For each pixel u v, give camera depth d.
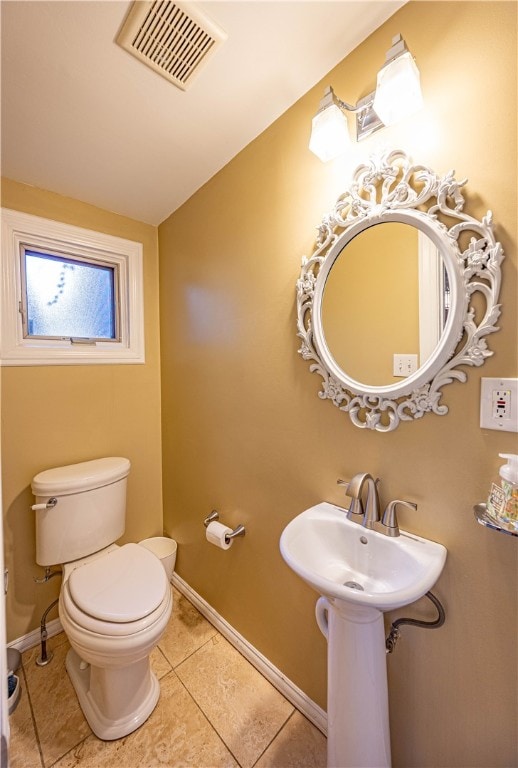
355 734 0.86
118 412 1.80
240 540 1.45
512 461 0.70
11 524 1.46
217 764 1.06
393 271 0.90
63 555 1.41
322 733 1.14
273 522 1.29
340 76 1.01
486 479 0.78
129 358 1.83
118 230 1.78
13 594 1.46
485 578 0.79
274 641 1.31
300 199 1.13
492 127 0.74
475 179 0.76
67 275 1.68
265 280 1.27
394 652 0.94
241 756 1.08
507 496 0.71
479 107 0.75
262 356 1.30
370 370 0.96
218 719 1.18
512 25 0.71
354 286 0.98
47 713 1.20
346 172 0.99
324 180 1.06
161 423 1.98
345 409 1.02
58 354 1.58
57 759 1.07
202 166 1.45
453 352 0.80
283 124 1.18
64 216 1.59
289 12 0.88
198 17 0.88
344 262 1.01
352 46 0.97
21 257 1.51
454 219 0.80
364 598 0.70
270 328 1.26
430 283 0.83
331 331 1.04
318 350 1.06
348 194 0.98
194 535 1.73
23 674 1.35
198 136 1.28
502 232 0.73
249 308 1.35
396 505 0.92
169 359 1.88
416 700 0.91
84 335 1.75
